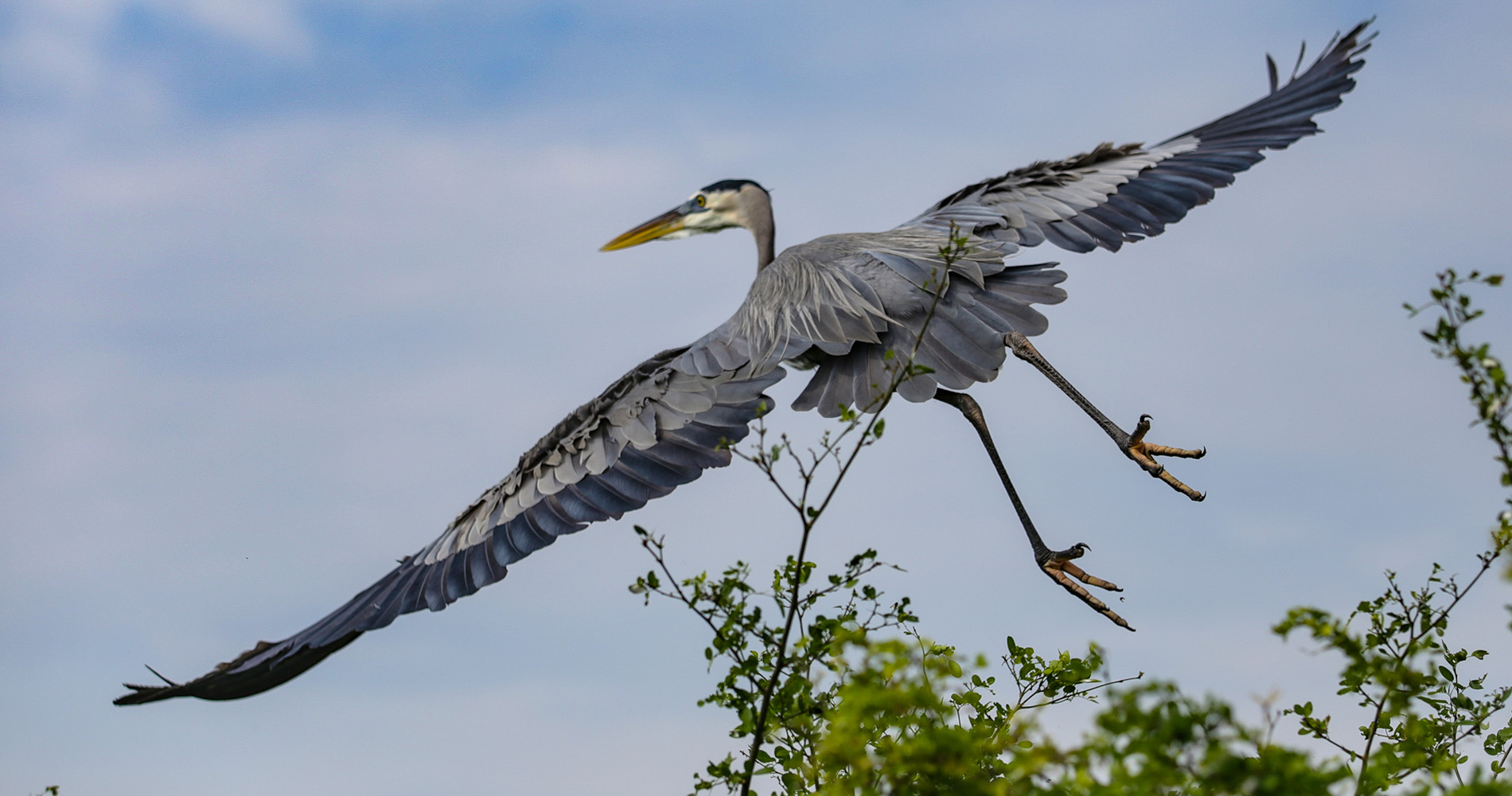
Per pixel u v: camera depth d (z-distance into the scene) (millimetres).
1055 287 11812
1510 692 8234
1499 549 7539
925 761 5762
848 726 5934
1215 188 13773
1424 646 7754
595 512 11859
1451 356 6414
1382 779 6336
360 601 12523
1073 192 13719
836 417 11648
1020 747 6289
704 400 11992
